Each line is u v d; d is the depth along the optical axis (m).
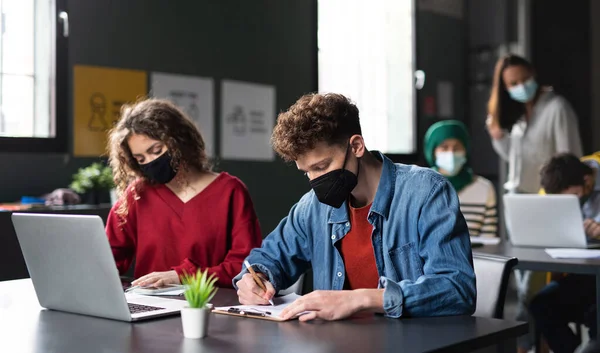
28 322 1.68
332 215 1.91
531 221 3.36
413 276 1.82
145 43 4.24
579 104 6.17
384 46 5.93
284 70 5.02
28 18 3.84
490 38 6.21
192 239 2.49
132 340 1.47
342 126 1.71
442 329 1.52
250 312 1.70
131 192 2.57
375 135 5.87
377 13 5.87
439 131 4.42
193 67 4.48
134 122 2.43
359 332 1.50
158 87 4.29
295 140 1.69
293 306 1.64
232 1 4.68
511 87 4.68
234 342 1.43
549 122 4.74
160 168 2.44
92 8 3.99
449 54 6.15
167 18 4.34
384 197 1.84
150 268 2.54
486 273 1.99
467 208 4.36
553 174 3.60
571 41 6.16
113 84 4.08
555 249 3.25
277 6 4.96
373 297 1.64
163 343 1.43
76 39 3.93
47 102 3.87
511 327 1.55
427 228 1.77
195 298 1.48
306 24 5.16
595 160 3.74
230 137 4.67
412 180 1.84
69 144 3.91
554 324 3.28
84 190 3.68
